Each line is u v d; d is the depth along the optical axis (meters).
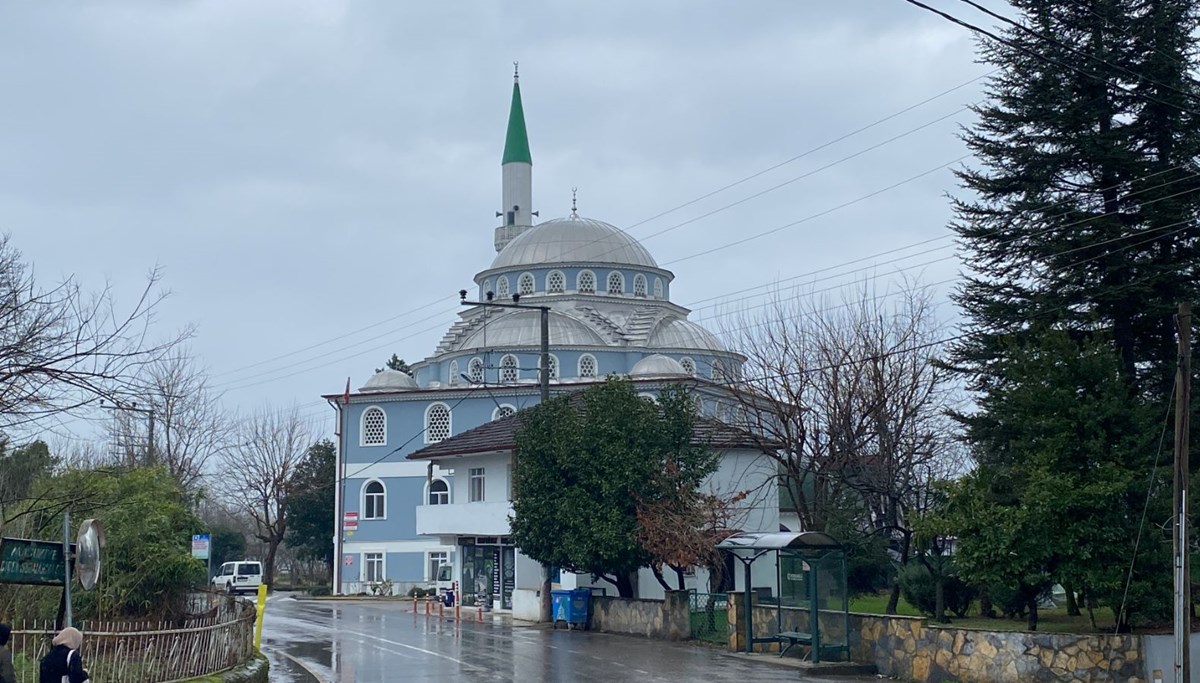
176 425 50.69
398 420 71.56
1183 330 19.44
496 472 46.00
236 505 88.69
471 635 34.31
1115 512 20.33
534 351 70.81
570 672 24.12
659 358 66.62
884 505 35.31
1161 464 23.44
